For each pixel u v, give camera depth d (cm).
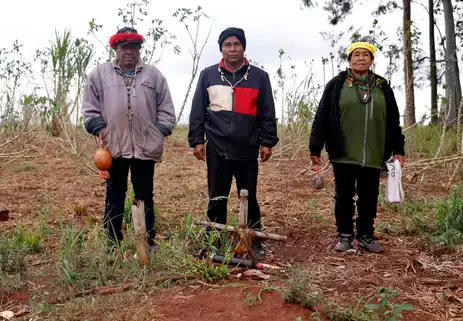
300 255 446
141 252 395
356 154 430
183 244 420
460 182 782
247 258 418
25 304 355
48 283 387
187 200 655
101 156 400
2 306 352
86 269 389
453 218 497
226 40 418
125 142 414
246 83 423
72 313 331
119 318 323
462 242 462
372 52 425
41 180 800
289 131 1056
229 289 354
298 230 529
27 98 814
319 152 448
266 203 651
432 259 431
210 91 427
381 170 451
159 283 369
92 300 342
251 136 421
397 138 450
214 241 425
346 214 456
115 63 422
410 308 301
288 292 329
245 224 399
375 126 429
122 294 351
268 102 427
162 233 509
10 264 400
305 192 723
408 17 1344
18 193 702
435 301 348
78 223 544
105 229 430
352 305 339
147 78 424
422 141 1118
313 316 315
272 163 1004
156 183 771
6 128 969
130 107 413
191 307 330
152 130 421
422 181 802
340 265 417
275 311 319
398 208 589
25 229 512
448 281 383
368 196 446
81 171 866
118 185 432
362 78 431
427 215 560
